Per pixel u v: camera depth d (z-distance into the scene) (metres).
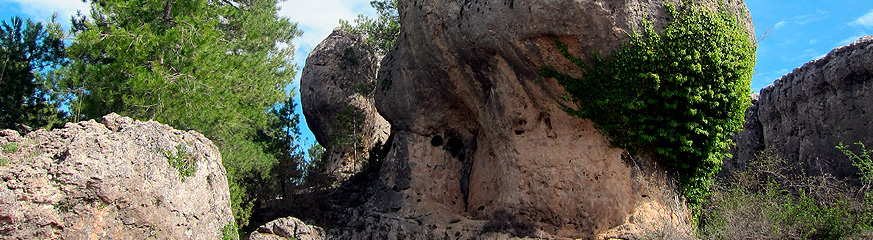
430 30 19.75
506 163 18.53
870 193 14.63
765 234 14.23
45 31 21.14
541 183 17.50
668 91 15.87
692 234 15.41
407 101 21.67
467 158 21.39
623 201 16.45
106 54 19.69
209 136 19.06
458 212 20.45
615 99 16.30
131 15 19.66
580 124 17.34
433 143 21.52
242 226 19.44
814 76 21.72
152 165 11.46
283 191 22.48
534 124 18.00
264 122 22.53
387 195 21.23
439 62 19.97
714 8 16.42
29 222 9.79
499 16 17.41
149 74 17.66
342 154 30.08
